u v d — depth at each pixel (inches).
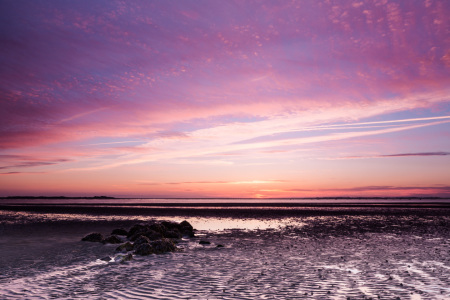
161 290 436.8
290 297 403.2
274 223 1609.3
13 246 856.3
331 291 429.7
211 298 399.5
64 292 426.3
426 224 1489.9
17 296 406.9
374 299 394.0
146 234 1016.9
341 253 752.3
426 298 396.2
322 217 1994.3
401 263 624.7
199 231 1289.4
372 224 1509.6
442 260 652.7
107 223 1583.4
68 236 1076.5
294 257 705.6
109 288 447.5
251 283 475.8
